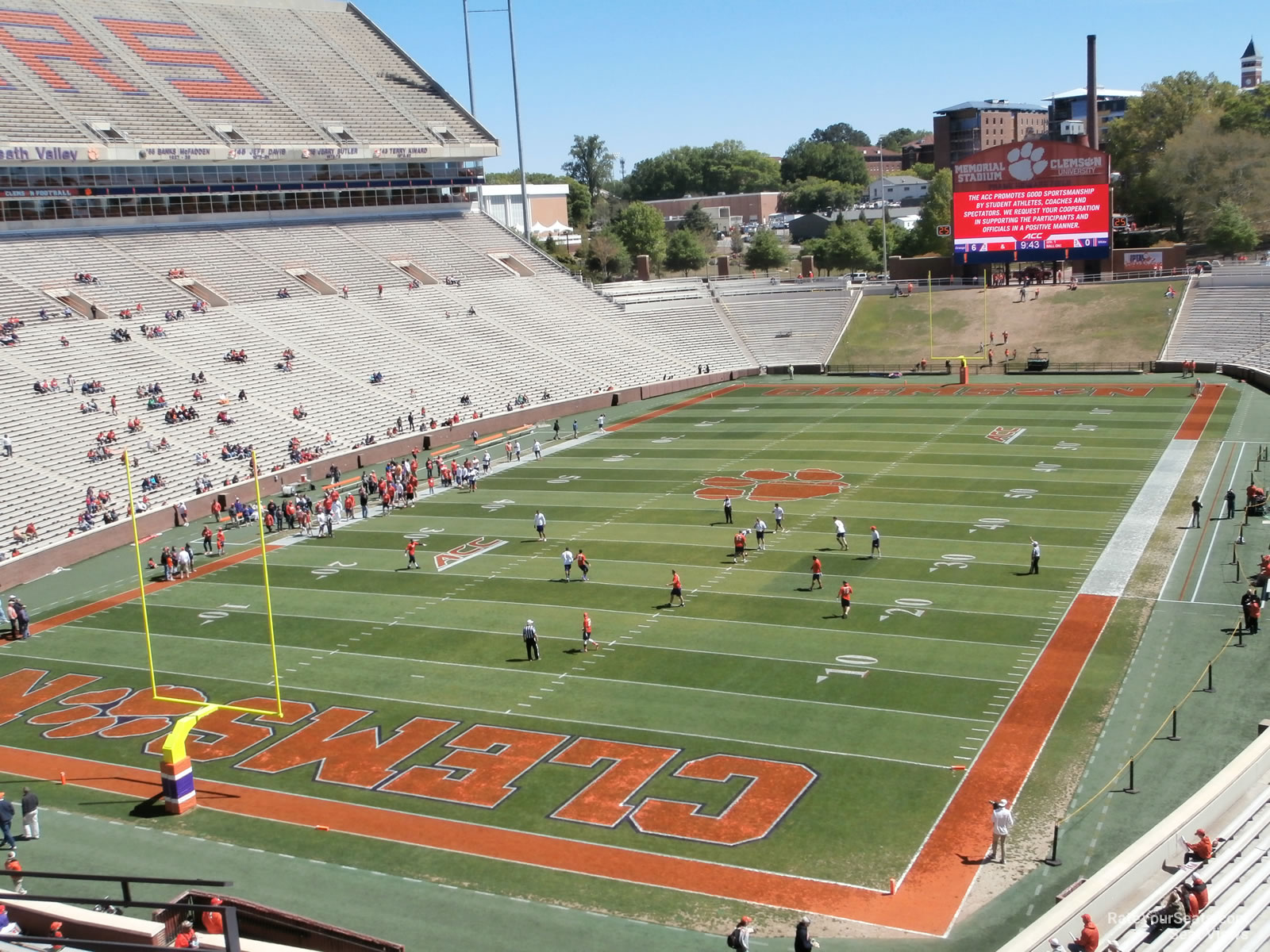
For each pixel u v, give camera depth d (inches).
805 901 831.1
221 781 1079.0
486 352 3132.4
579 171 7657.5
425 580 1660.9
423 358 2994.6
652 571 1630.2
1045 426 2471.7
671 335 3614.7
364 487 2194.9
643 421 2888.8
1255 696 1116.5
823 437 2517.2
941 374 3284.9
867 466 2202.3
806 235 6574.8
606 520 1936.5
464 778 1051.9
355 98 3745.1
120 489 2095.2
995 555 1606.8
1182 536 1644.9
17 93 2970.0
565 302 3572.8
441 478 2338.8
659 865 891.4
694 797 990.4
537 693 1232.2
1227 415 2455.7
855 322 3686.0
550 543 1811.0
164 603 1635.1
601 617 1451.8
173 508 2086.6
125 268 2874.0
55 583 1782.7
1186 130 4352.9
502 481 2301.9
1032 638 1298.0
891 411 2785.4
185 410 2375.7
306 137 3437.5
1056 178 3383.4
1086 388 2918.3
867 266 4992.6
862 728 1098.7
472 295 3400.6
